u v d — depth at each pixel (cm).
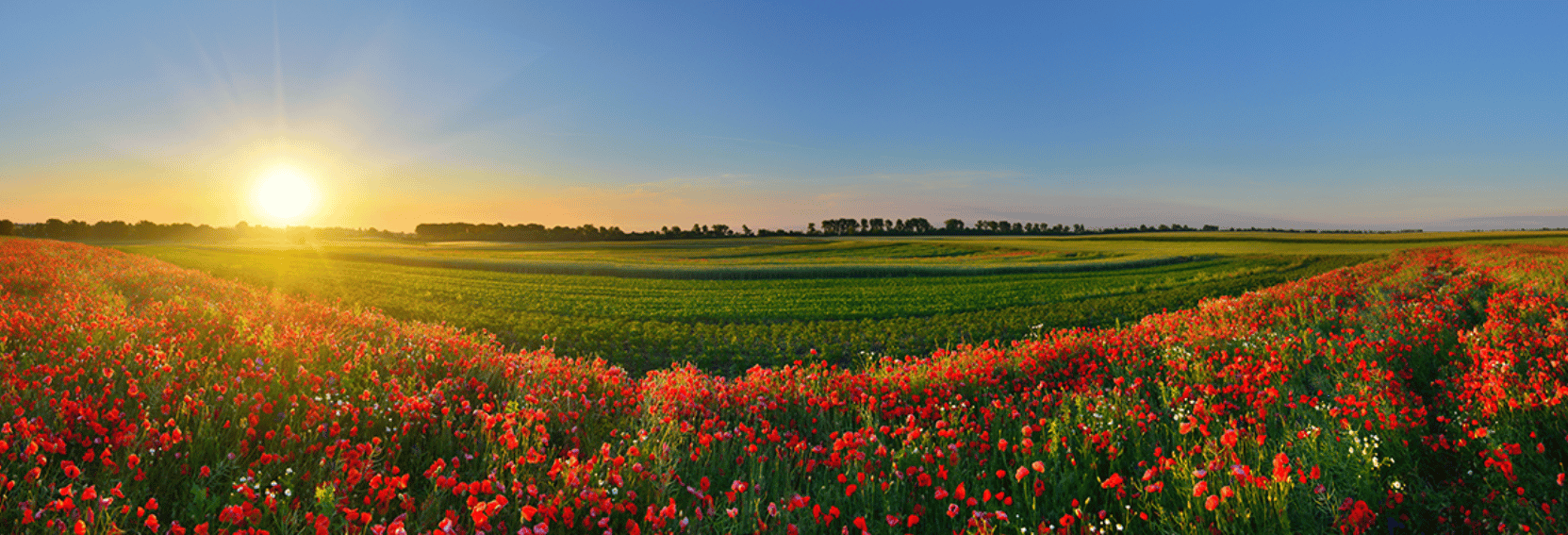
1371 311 1358
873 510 516
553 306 2841
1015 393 911
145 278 2016
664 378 977
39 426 479
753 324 2488
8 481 409
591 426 692
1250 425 663
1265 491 484
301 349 861
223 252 7550
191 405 568
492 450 558
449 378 772
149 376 649
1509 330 871
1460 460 555
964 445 647
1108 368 1016
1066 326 2333
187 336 892
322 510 419
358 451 496
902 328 2228
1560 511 432
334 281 3903
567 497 480
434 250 10631
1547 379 636
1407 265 3447
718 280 4803
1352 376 800
